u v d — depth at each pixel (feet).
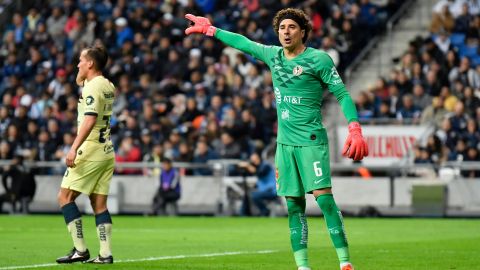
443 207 249.14
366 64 303.27
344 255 94.12
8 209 280.72
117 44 315.37
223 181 258.78
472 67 287.48
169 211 256.11
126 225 210.18
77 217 110.22
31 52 321.32
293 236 96.63
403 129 259.39
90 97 108.58
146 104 281.13
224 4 322.55
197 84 291.38
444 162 250.16
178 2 323.57
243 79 284.82
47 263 116.06
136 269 105.40
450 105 263.70
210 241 162.20
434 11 299.17
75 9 333.01
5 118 301.02
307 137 94.38
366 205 255.29
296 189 95.66
